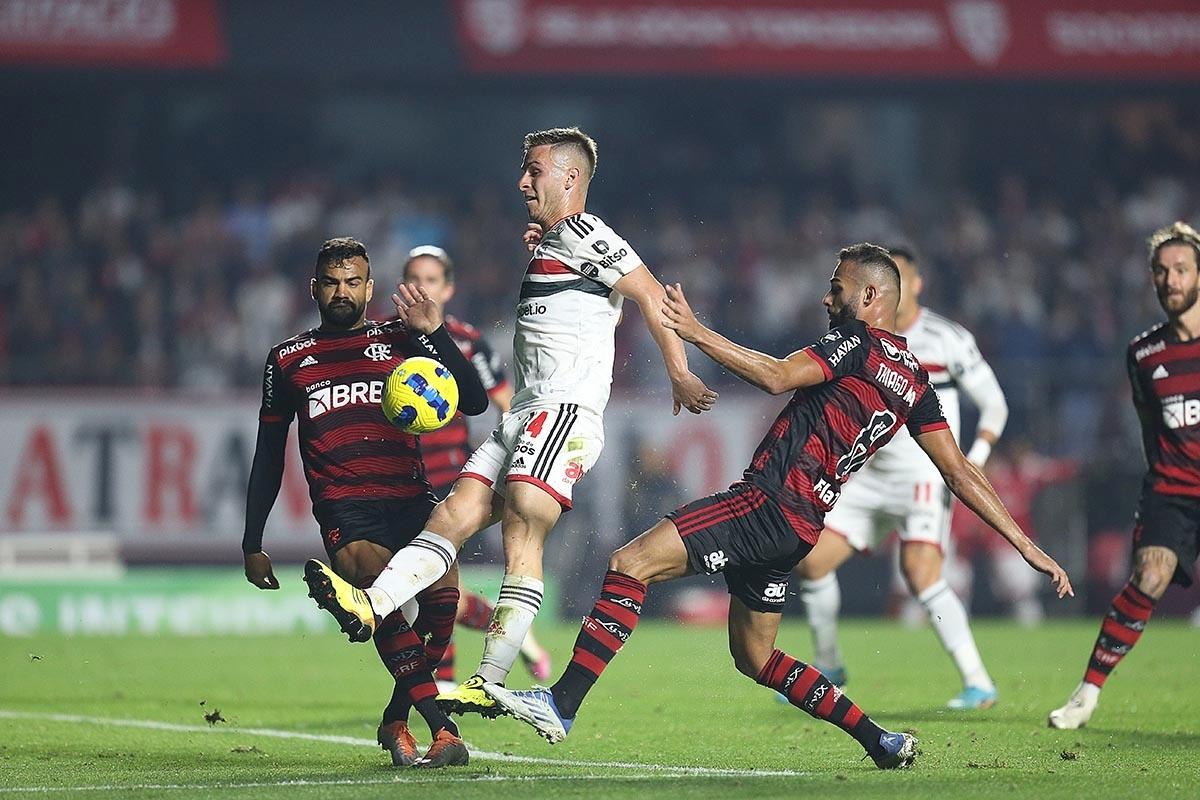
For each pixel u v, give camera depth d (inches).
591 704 1397.6
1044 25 3179.1
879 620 2723.9
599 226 933.8
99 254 3213.6
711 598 2746.1
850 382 895.1
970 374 1441.9
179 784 880.3
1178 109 3759.8
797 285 3405.5
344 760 1003.9
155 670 1772.9
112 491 2588.6
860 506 1400.1
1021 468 2719.0
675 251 3454.7
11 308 3080.7
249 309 3171.8
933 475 1382.9
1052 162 3789.4
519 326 958.4
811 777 900.0
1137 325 3373.5
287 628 2507.4
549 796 810.2
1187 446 1181.7
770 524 883.4
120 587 2458.2
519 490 916.0
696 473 2684.5
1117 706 1343.5
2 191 3442.4
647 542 884.0
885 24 3147.1
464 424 1350.9
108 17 2938.0
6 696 1478.8
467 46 3024.1
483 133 3821.4
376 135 3764.8
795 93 3137.3
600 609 877.8
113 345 3065.9
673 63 3078.2
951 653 1368.1
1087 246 3567.9
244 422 2637.8
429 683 960.9
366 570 952.9
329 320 987.9
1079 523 2736.2
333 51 2987.2
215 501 2618.1
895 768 937.5
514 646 900.0
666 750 1061.1
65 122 3467.0
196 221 3292.3
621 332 2802.7
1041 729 1178.6
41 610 2436.0
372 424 970.7
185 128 3565.5
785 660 930.1
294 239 3339.1
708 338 864.3
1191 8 3223.4
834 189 3678.6
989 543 2721.5
